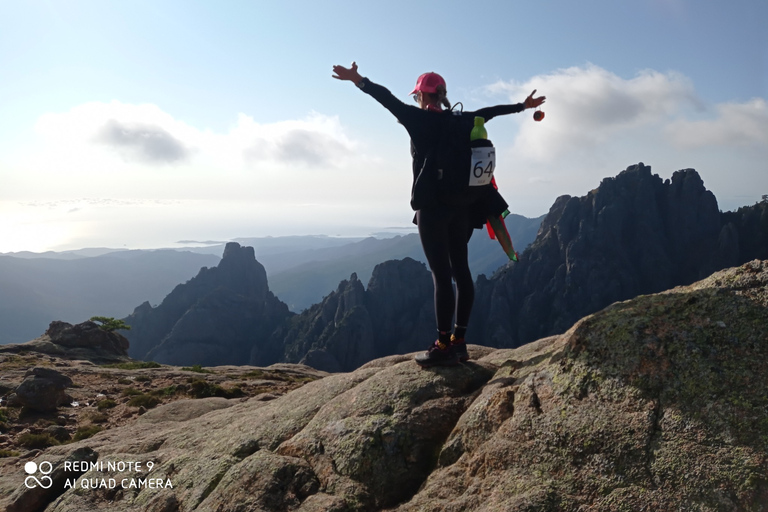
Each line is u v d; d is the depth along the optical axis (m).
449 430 5.07
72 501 6.33
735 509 2.96
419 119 5.46
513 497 3.68
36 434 14.88
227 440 6.59
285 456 5.51
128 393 21.50
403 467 4.82
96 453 7.93
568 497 3.54
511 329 187.50
